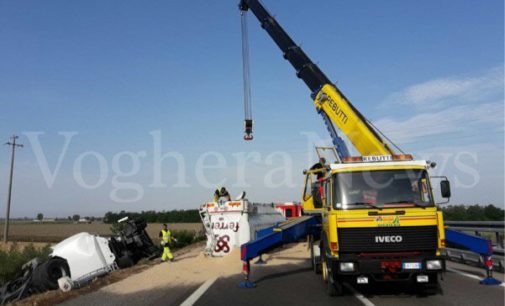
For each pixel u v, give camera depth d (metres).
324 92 15.45
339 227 9.26
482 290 9.98
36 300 10.62
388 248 9.06
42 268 13.60
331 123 15.35
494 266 12.84
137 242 19.36
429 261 8.88
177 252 24.62
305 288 11.02
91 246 15.98
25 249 17.34
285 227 12.68
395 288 10.63
